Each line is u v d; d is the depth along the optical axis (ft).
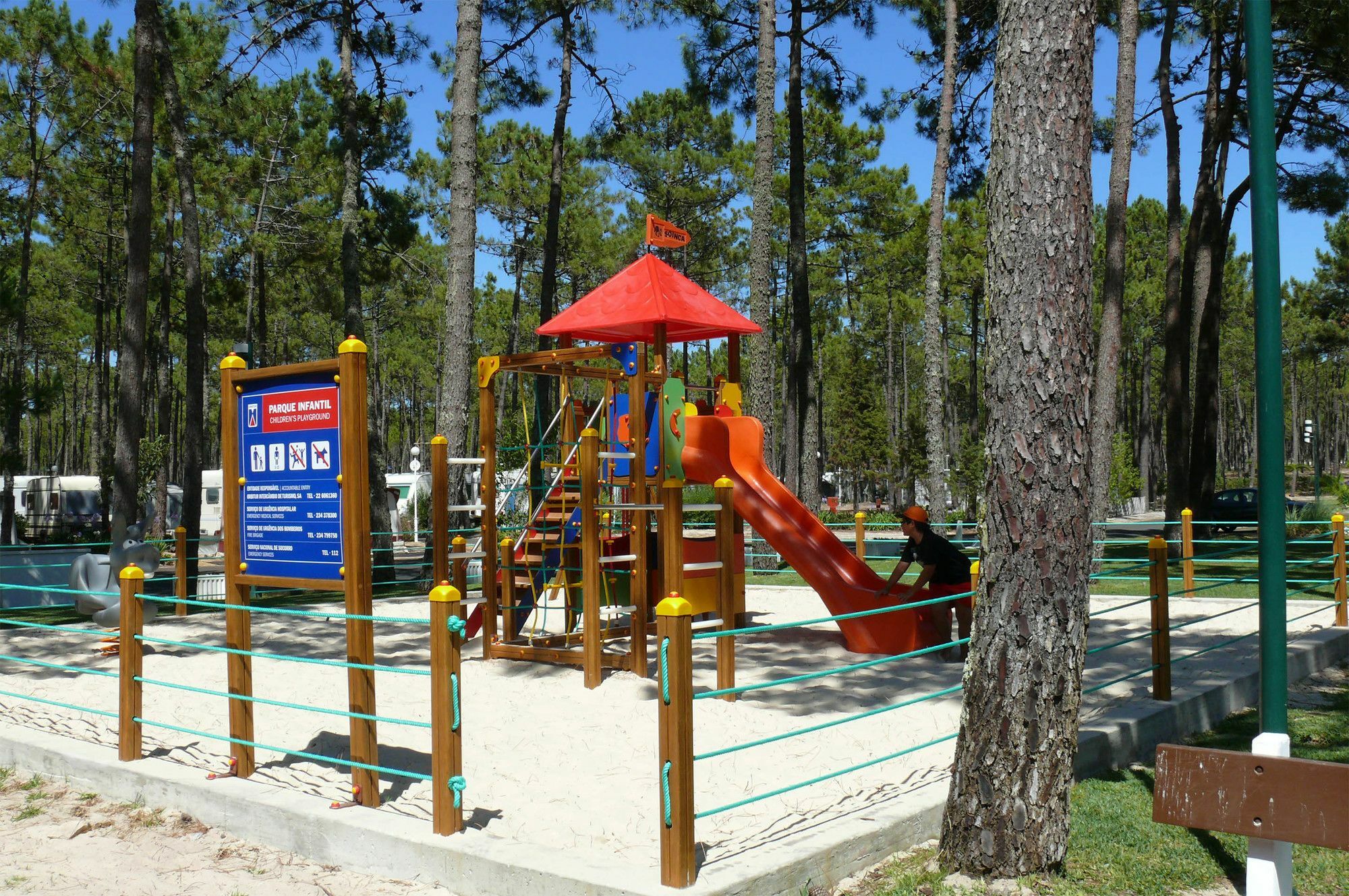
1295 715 25.09
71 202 97.45
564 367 31.73
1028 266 14.35
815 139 124.26
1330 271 155.94
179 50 76.84
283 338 153.38
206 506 127.54
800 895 13.57
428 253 137.39
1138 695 24.32
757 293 58.03
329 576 17.48
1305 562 35.55
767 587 50.85
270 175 92.32
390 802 16.97
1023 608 14.30
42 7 83.05
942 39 71.72
